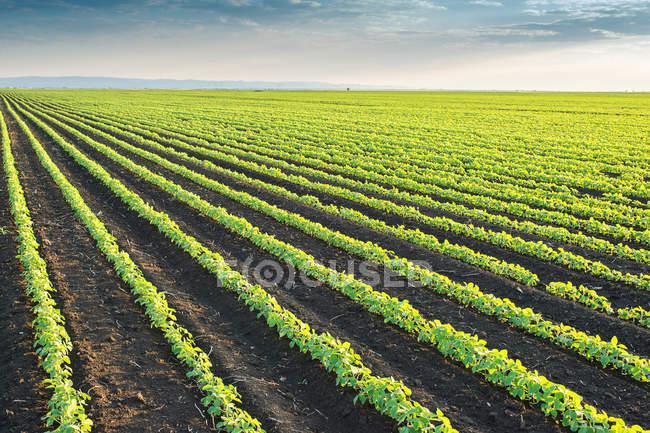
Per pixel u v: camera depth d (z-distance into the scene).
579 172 23.98
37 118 50.06
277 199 18.11
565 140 33.31
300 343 7.88
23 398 6.84
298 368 7.79
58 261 11.66
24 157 26.14
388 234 14.09
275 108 67.31
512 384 6.96
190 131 38.97
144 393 7.00
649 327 8.99
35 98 93.12
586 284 10.87
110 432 6.23
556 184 21.77
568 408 6.18
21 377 7.27
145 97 97.00
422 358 7.98
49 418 6.14
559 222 15.29
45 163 22.97
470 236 13.96
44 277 10.18
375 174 22.45
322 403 7.03
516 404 6.83
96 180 20.86
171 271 11.59
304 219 14.70
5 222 14.69
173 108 66.56
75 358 7.75
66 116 53.47
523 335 8.67
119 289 10.27
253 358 8.08
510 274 11.07
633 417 6.62
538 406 6.78
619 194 19.08
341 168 24.05
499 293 10.40
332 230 14.84
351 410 6.79
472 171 23.39
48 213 15.84
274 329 8.81
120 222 15.41
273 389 7.27
